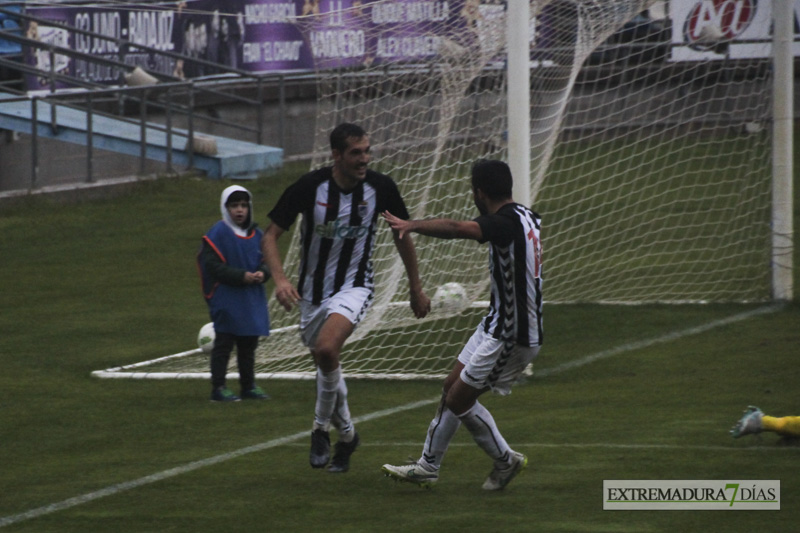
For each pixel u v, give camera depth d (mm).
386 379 26141
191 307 34625
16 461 19828
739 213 45094
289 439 20984
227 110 66750
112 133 58062
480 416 17000
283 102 64438
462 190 34719
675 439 19969
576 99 51344
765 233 40656
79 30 62594
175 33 67000
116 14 66062
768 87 32594
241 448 20422
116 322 32688
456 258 33531
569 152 54312
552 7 32688
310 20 30391
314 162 31750
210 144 59531
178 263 41375
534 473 18297
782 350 27000
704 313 31688
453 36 30141
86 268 40750
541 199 49188
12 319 33156
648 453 19141
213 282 23891
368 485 18047
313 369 27562
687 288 34781
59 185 55219
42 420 22703
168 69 66938
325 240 18531
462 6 29766
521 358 17016
